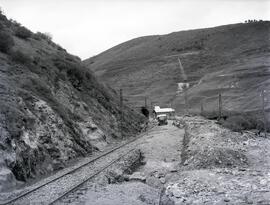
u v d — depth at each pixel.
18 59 33.03
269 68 144.38
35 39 50.72
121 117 51.09
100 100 48.31
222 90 131.25
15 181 18.19
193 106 127.50
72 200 14.60
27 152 21.00
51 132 25.84
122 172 22.47
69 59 50.53
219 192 15.92
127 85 188.38
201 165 22.62
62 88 37.81
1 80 25.55
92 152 31.94
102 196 15.42
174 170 22.94
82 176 19.72
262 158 26.91
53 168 23.11
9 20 49.94
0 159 18.08
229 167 22.08
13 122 21.39
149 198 15.91
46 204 13.80
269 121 66.31
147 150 33.03
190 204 14.45
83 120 36.25
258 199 14.49
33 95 27.94
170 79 179.75
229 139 34.62
